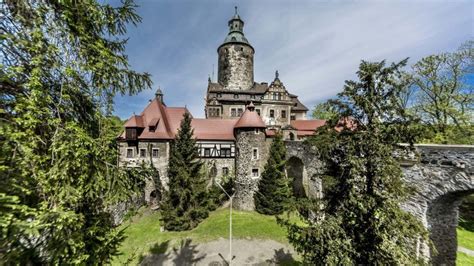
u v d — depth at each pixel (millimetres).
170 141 23078
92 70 5148
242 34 36844
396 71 5312
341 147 5883
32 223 3676
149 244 15008
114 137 6059
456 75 20500
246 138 22016
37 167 4344
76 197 4625
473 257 11484
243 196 21359
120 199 5457
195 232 16656
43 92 4512
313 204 6395
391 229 4961
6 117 4191
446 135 18516
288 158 21500
